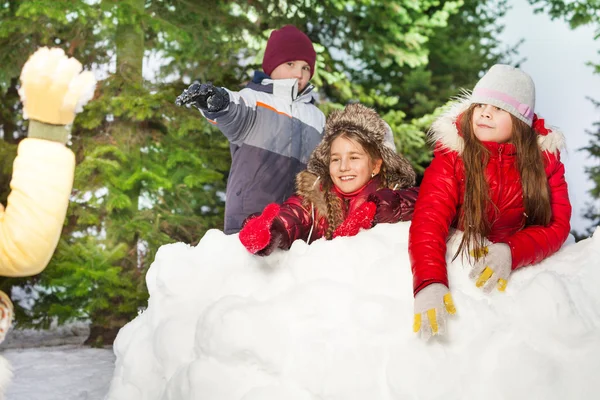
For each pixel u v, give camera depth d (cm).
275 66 398
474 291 237
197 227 832
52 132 165
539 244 245
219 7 859
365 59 1103
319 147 289
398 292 237
